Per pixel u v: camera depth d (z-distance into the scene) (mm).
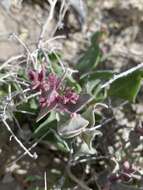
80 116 179
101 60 239
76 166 213
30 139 211
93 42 226
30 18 248
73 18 253
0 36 234
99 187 198
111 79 199
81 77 211
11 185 208
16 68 209
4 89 206
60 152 216
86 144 189
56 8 252
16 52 231
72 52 246
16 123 206
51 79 178
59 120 178
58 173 213
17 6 247
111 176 197
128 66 248
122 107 229
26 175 210
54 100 175
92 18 259
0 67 190
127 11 264
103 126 215
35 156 188
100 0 262
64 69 196
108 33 257
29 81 195
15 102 200
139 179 207
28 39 238
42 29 194
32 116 207
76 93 182
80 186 203
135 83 208
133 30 261
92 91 210
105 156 205
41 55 205
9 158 210
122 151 208
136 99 235
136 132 201
